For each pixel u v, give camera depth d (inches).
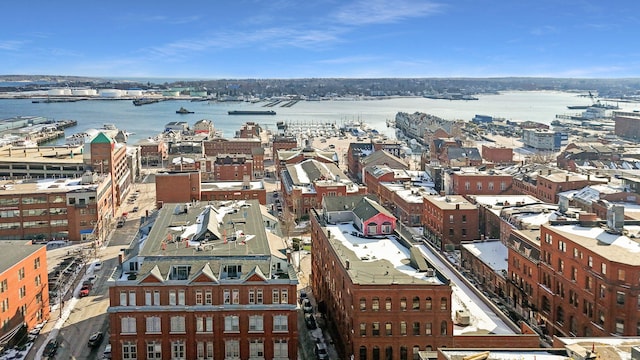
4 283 4143.7
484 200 7249.0
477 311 4033.0
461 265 6136.8
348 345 3863.2
